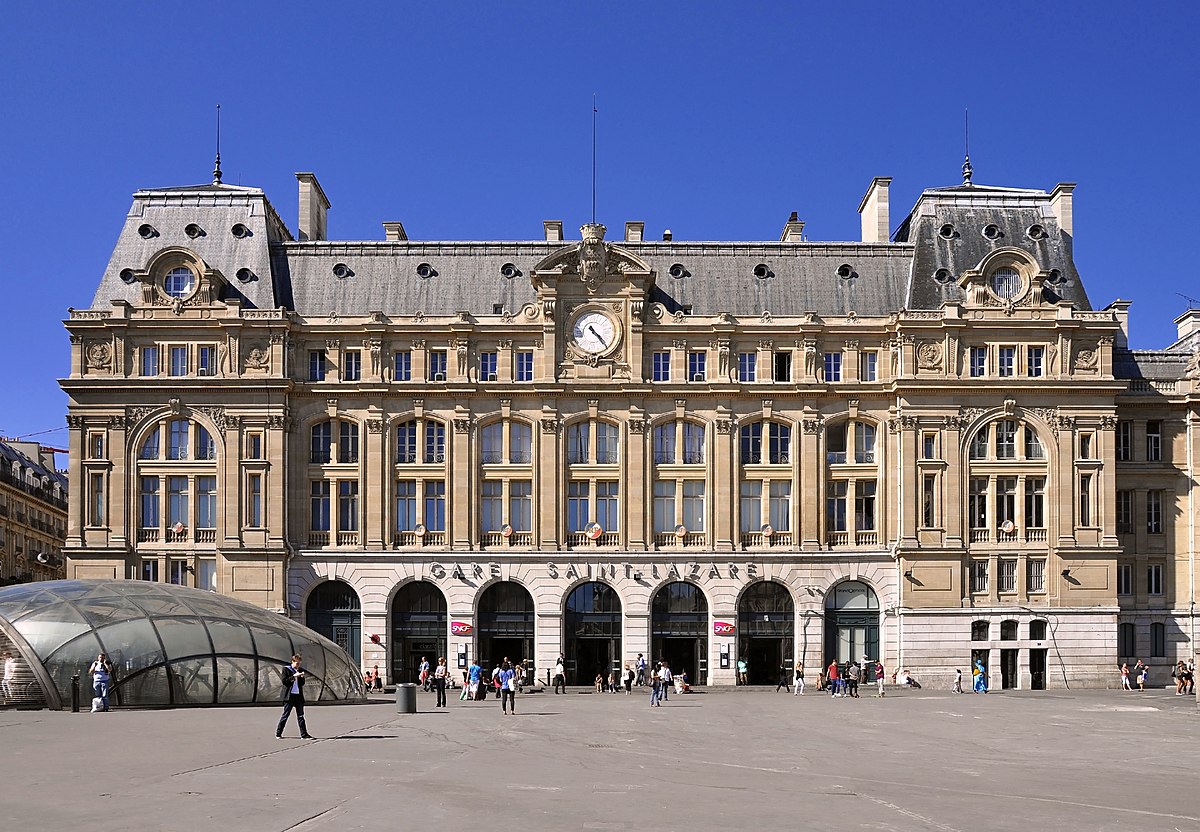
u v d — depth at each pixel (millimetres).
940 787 34750
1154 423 98875
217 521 93062
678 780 35375
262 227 99438
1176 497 98000
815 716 63250
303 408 95000
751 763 40594
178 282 95562
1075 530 93688
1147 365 102312
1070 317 94500
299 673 45312
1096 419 94500
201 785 32250
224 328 94000
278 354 94125
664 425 95750
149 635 62344
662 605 94562
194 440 93812
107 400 93688
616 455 95375
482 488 95188
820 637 93062
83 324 93875
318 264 99875
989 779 36938
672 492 95438
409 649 94188
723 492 94438
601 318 95938
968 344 95000
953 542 92938
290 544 93375
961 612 92500
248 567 92438
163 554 92625
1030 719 62094
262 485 93312
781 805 30719
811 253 100688
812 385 94812
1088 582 93375
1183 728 57031
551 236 105125
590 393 95000
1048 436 94188
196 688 62625
